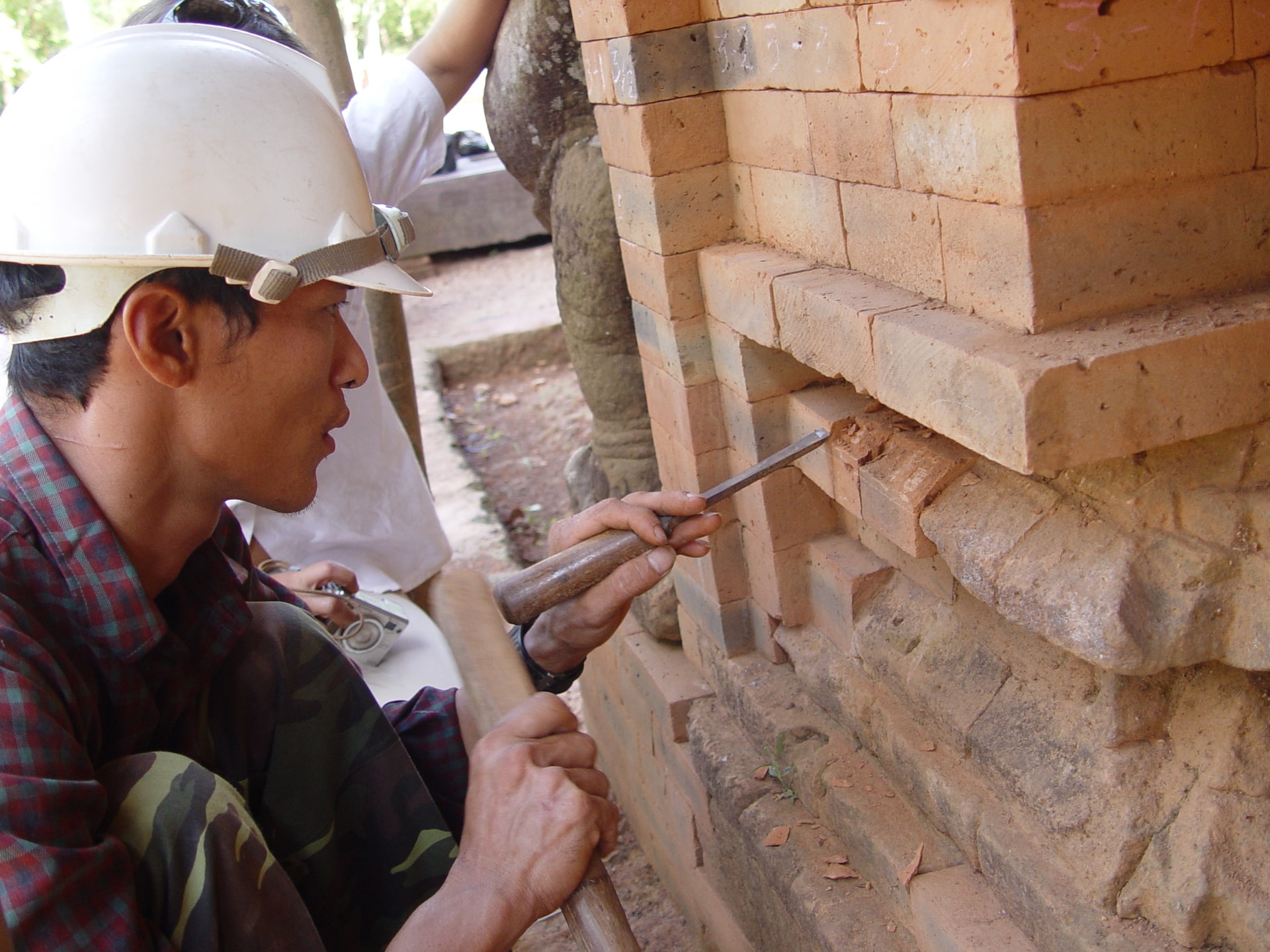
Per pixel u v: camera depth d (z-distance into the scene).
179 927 1.01
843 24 1.29
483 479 5.77
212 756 1.23
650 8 1.65
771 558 1.88
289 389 1.09
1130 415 1.03
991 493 1.32
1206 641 1.10
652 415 2.16
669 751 2.28
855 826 1.62
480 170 9.30
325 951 1.24
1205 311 1.07
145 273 1.01
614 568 1.42
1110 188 1.06
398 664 2.22
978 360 1.06
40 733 0.94
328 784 1.29
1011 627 1.46
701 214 1.79
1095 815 1.24
